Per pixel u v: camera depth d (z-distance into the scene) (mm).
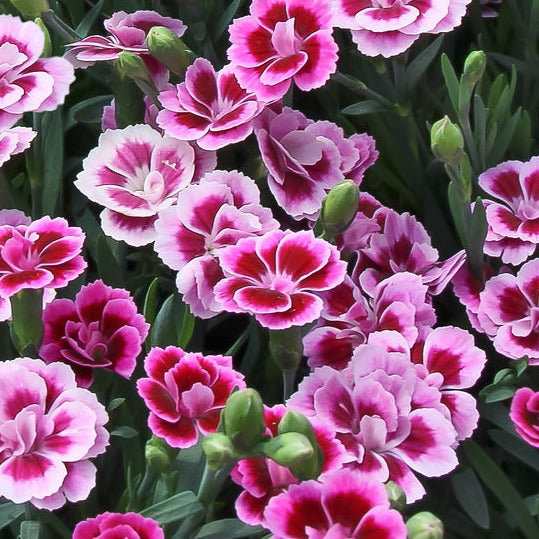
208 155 739
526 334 714
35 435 644
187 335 722
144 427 729
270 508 613
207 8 808
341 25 744
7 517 674
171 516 647
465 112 754
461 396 686
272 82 729
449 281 746
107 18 828
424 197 799
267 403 750
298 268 671
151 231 720
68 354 691
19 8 762
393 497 631
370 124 808
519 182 758
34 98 721
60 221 702
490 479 704
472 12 847
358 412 666
